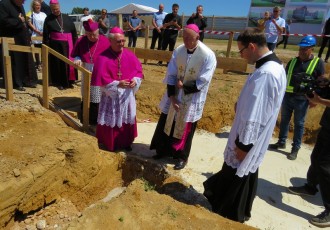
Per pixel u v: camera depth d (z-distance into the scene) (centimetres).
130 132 543
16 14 660
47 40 720
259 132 325
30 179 417
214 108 718
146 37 1154
